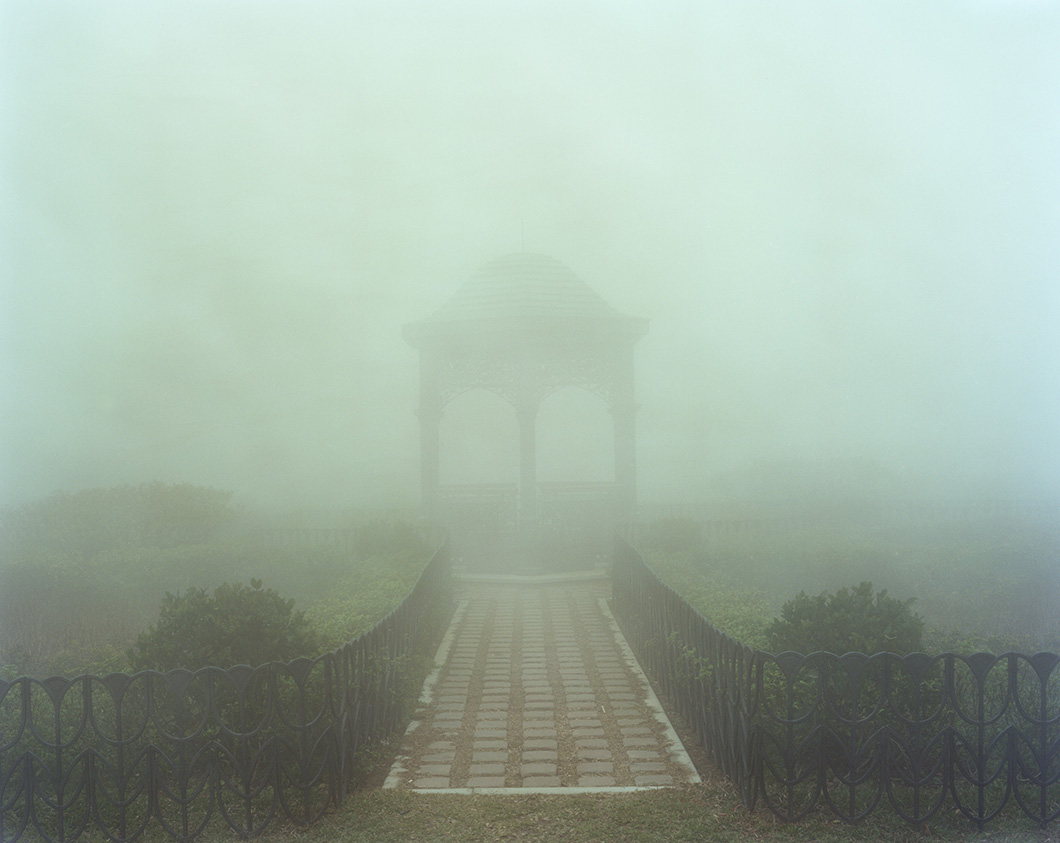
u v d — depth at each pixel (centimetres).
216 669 568
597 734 798
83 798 596
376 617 953
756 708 583
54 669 880
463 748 764
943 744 562
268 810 599
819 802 596
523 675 1038
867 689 624
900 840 549
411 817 589
